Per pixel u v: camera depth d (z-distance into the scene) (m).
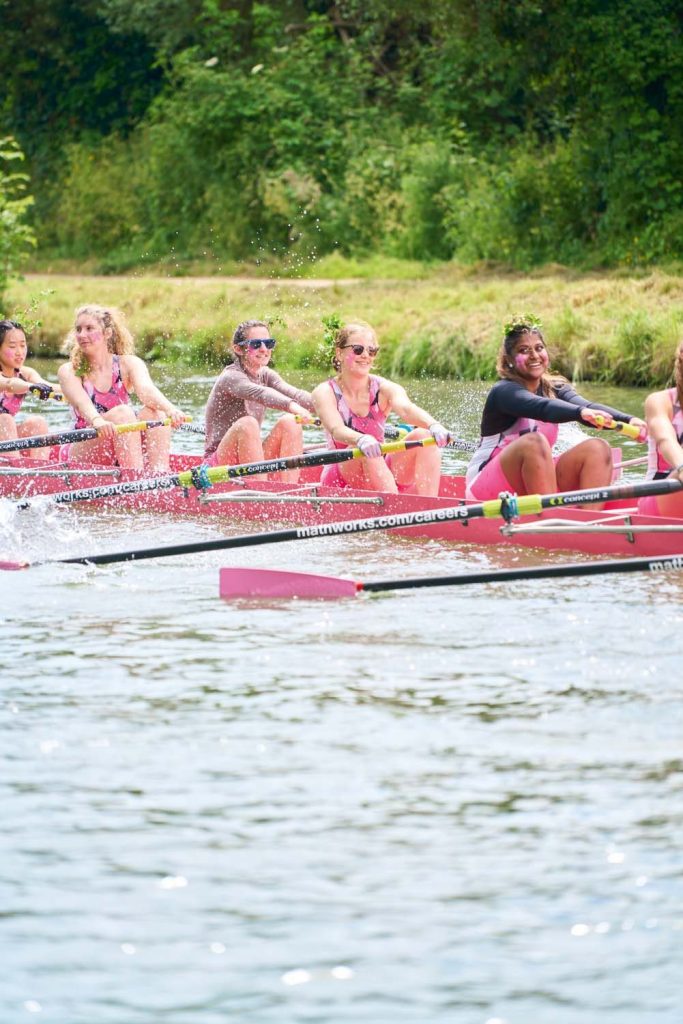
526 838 12.78
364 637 18.69
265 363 27.84
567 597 20.41
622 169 65.00
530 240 69.38
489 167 74.25
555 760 14.41
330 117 84.38
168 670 17.50
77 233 90.69
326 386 25.22
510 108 77.44
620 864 12.28
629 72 63.72
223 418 27.78
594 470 23.20
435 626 19.09
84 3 99.88
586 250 67.31
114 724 15.66
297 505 26.19
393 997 10.47
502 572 19.42
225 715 15.89
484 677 16.92
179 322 59.81
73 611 20.30
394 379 50.34
